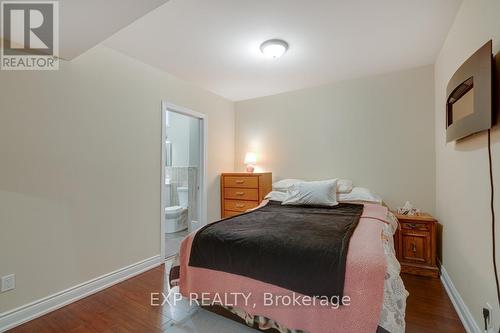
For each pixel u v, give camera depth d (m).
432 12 1.92
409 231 2.58
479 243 1.52
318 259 1.42
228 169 4.16
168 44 2.38
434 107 2.88
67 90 2.08
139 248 2.66
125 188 2.53
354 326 1.26
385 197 3.15
